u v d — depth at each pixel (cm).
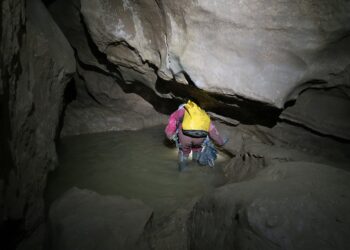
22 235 256
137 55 438
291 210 186
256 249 178
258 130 419
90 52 507
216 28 336
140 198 340
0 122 224
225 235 209
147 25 391
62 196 290
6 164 230
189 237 260
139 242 241
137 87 539
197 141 389
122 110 585
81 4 416
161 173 399
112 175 391
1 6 234
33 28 320
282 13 308
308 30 309
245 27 325
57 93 381
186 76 376
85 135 532
